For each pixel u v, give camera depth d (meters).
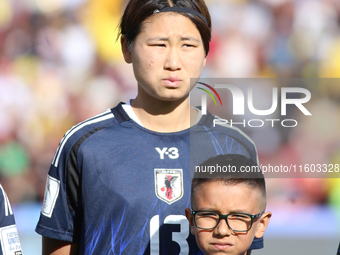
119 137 6.67
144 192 6.40
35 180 21.78
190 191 6.52
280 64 27.33
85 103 25.25
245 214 5.61
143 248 6.34
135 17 6.45
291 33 27.66
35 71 25.38
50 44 26.11
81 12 27.12
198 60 6.51
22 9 26.52
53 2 26.73
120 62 26.27
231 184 5.64
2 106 23.64
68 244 6.77
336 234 16.06
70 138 6.69
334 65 27.61
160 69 6.35
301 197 17.48
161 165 6.55
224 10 27.47
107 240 6.34
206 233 5.69
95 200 6.40
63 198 6.63
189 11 6.43
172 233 6.39
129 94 25.89
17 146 22.73
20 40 26.05
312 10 27.80
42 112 24.17
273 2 27.86
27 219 18.22
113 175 6.41
